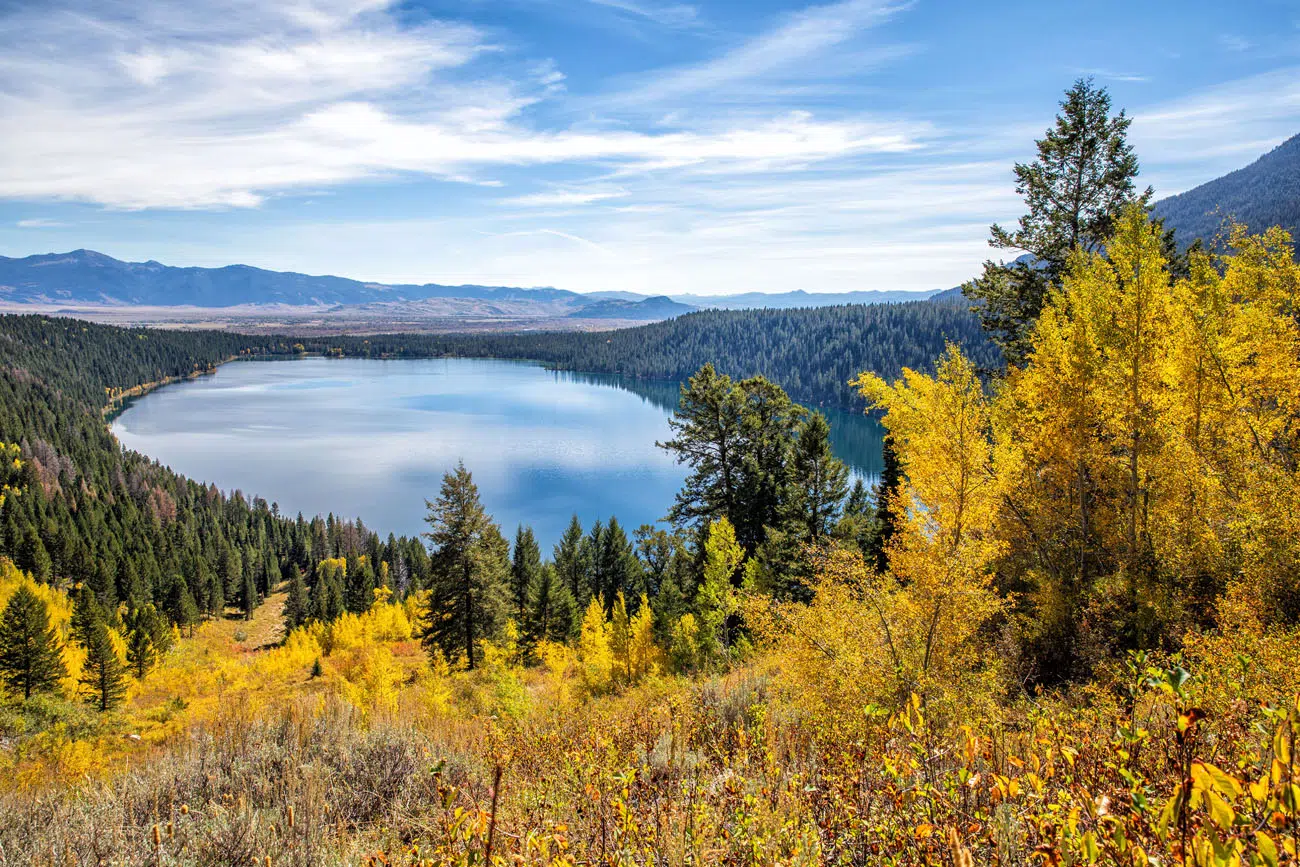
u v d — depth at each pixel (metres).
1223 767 2.53
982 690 7.92
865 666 8.48
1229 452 11.24
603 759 4.57
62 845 4.00
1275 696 3.56
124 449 164.25
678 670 17.00
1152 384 11.22
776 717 7.23
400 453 153.62
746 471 25.61
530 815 3.62
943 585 9.06
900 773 2.83
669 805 3.16
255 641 74.50
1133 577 10.66
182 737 6.82
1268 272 12.16
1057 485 13.79
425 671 22.59
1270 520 9.02
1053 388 12.78
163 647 56.66
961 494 9.95
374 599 73.56
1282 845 1.42
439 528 29.86
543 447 155.00
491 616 29.92
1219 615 8.80
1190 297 12.05
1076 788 2.42
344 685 13.46
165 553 94.81
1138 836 1.88
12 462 115.94
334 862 3.72
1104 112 17.59
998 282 19.56
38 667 32.72
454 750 6.14
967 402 10.20
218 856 3.91
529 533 53.44
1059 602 11.28
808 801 3.14
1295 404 11.17
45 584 78.62
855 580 10.05
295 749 5.88
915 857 2.32
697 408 26.08
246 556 98.19
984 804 2.54
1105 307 11.95
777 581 21.53
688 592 28.02
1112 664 7.95
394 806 4.71
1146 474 12.00
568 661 19.89
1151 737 2.75
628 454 146.00
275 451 161.00
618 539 54.22
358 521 103.31
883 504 22.14
